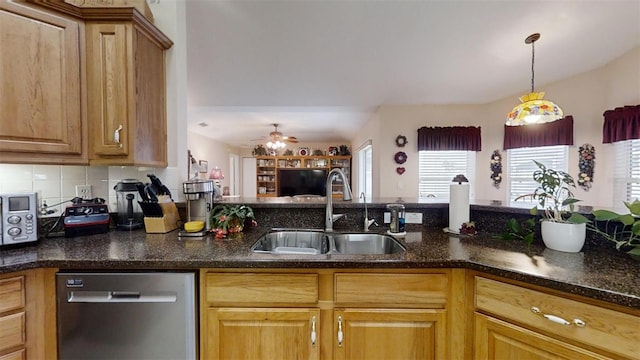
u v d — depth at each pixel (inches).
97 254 45.8
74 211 59.1
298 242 67.5
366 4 88.9
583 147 124.4
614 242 46.5
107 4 60.8
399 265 42.8
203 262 42.8
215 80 129.1
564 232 46.3
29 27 51.0
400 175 165.2
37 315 42.8
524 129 142.9
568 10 88.8
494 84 136.3
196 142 241.1
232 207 66.6
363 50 109.8
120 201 66.5
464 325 43.3
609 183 114.7
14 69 49.9
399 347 43.6
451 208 63.4
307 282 43.4
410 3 88.4
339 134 264.5
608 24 94.0
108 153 56.9
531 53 110.5
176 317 42.8
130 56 57.0
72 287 42.7
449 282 43.5
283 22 95.9
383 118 164.2
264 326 43.6
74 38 55.1
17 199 50.3
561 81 131.3
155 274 42.9
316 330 43.6
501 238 56.5
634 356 30.2
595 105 120.6
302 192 309.1
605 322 31.9
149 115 64.0
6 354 40.3
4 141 49.1
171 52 71.9
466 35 101.0
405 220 70.6
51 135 53.1
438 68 121.9
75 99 55.4
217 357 43.7
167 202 64.4
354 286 43.4
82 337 43.1
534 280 36.1
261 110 169.0
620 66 110.3
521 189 147.6
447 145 158.9
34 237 51.7
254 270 43.5
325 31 100.0
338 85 135.6
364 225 69.6
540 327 36.2
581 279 34.4
